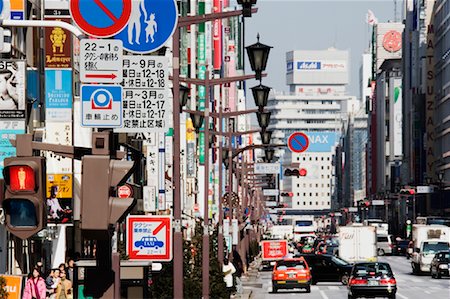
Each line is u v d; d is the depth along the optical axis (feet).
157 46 124.36
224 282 289.94
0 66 202.18
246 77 270.67
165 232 179.52
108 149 97.81
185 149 583.58
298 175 648.79
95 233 95.86
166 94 132.77
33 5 306.96
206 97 288.51
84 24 113.91
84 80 116.78
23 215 91.76
